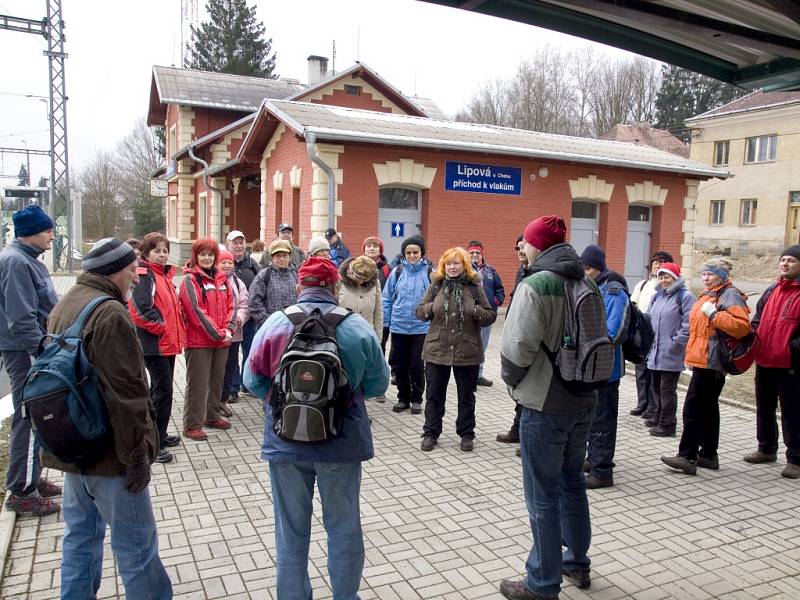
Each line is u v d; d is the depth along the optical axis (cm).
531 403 331
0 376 894
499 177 1378
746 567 387
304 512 302
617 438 642
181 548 396
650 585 364
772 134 3269
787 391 541
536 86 5412
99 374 275
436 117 2780
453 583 361
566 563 362
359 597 316
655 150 1816
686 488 511
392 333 707
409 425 666
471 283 586
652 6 257
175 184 2905
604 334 336
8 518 418
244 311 640
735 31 275
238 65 4769
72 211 2792
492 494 488
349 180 1225
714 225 3547
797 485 521
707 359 521
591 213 1548
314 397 279
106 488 285
